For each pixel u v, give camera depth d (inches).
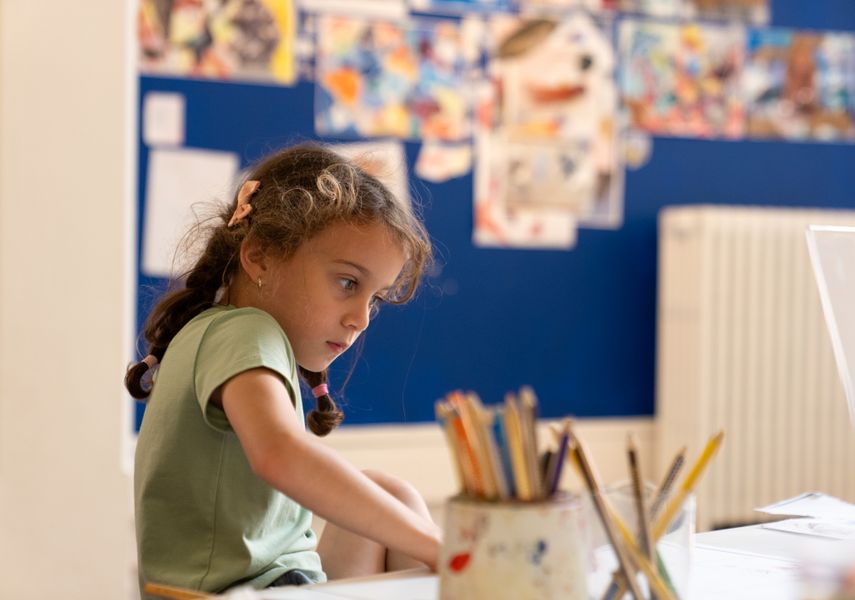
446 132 102.5
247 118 96.0
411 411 101.8
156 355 48.3
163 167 93.4
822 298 43.1
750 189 113.1
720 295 105.4
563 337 107.3
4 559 79.7
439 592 30.0
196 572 42.0
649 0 109.3
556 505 29.0
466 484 29.5
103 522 81.4
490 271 104.7
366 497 37.2
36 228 79.7
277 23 96.7
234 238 47.7
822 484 109.7
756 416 107.1
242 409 38.6
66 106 80.0
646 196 109.7
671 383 107.4
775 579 36.0
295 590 33.8
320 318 45.3
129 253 82.0
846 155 116.3
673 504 30.7
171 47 93.7
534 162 105.9
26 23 79.3
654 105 109.7
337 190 45.4
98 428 81.0
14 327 79.5
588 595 29.8
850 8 116.1
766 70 113.3
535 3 105.5
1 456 79.6
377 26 100.0
